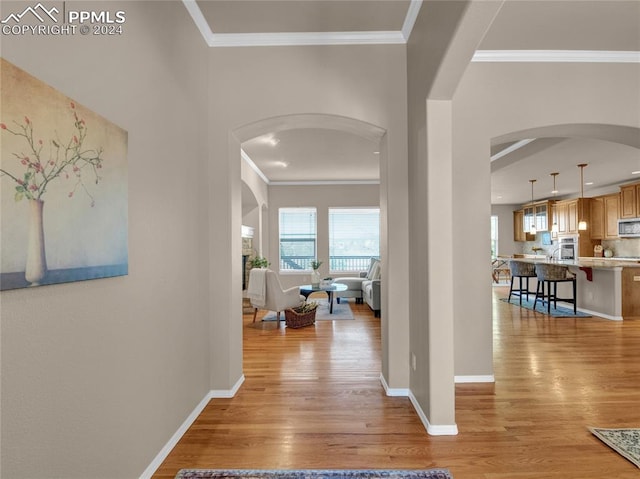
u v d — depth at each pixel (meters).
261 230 7.96
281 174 7.83
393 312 2.83
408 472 1.89
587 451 2.07
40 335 1.15
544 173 6.91
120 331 1.60
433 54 2.14
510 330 4.92
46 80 1.17
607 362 3.62
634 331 4.86
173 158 2.18
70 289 1.28
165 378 2.05
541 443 2.16
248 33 2.82
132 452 1.70
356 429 2.33
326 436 2.25
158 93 1.98
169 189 2.12
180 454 2.07
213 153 2.87
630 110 3.07
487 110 3.12
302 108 2.87
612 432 2.27
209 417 2.51
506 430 2.31
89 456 1.39
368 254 8.85
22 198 1.06
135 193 1.73
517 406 2.65
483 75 3.12
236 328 3.00
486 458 2.01
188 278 2.41
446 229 2.29
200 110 2.67
